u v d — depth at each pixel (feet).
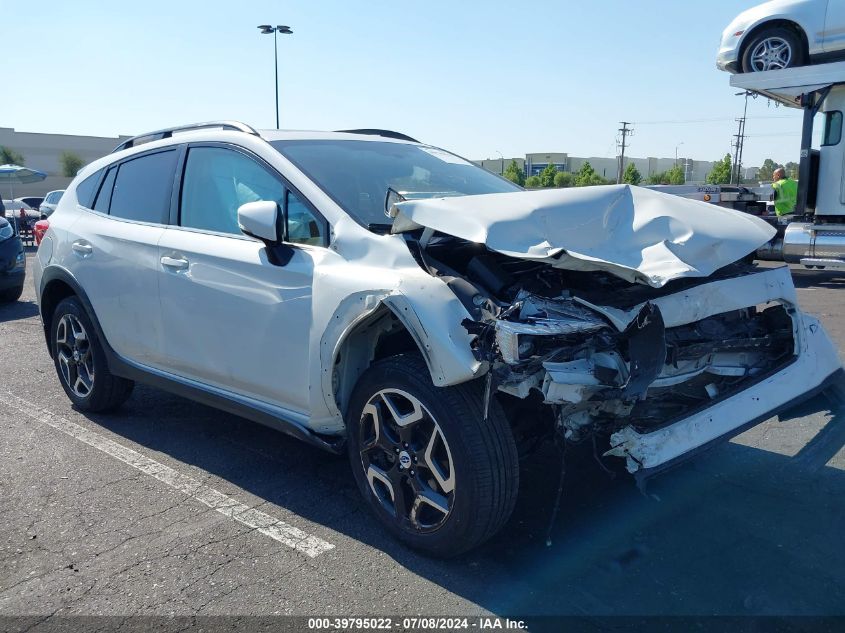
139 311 14.78
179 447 15.30
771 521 11.71
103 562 10.77
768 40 35.17
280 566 10.61
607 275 10.81
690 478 13.30
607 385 9.60
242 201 13.23
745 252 11.15
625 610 9.46
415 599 9.76
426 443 10.41
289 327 11.71
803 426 15.81
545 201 10.89
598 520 11.81
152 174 15.39
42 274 17.66
